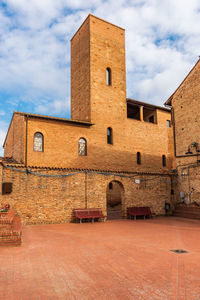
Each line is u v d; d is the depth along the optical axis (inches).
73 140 857.5
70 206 646.5
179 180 837.8
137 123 1051.9
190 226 584.1
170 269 249.0
